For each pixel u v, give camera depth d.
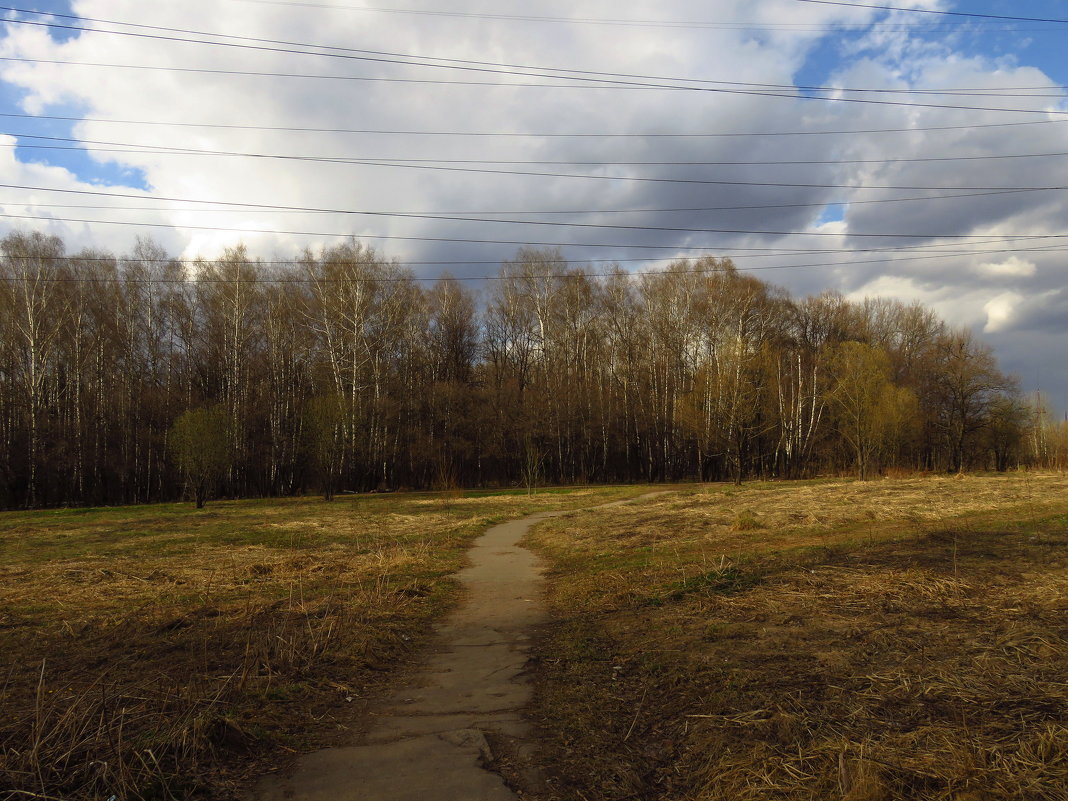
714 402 43.19
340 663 6.67
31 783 3.79
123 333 41.97
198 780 4.00
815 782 3.70
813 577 9.55
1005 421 52.09
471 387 52.91
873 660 5.86
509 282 53.78
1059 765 3.68
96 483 40.28
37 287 37.66
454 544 16.53
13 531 21.97
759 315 50.00
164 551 16.48
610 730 4.86
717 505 23.62
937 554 10.89
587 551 14.22
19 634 8.09
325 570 12.84
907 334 61.75
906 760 3.85
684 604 8.64
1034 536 12.38
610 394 52.81
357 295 42.00
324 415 35.72
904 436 43.62
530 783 4.04
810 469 50.53
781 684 5.38
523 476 49.47
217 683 5.89
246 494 44.25
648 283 52.62
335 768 4.28
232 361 43.03
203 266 43.78
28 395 38.66
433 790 3.95
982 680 5.16
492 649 7.33
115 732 4.53
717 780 3.88
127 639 7.72
